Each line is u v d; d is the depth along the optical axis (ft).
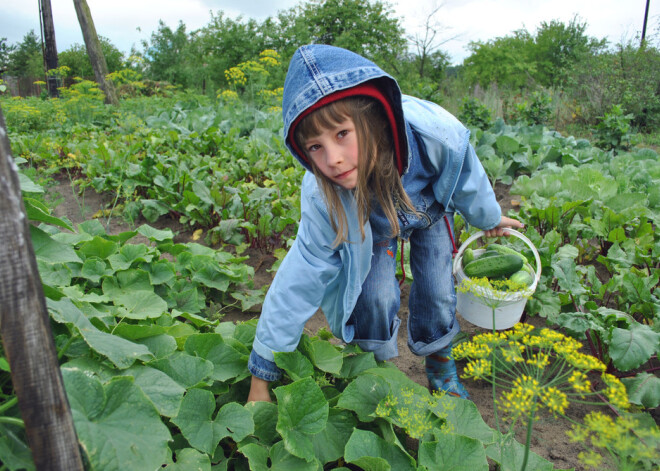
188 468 5.47
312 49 5.65
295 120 5.79
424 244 7.97
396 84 5.86
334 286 7.36
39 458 3.21
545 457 7.16
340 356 7.49
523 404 4.53
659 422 7.77
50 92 64.95
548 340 4.99
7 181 2.99
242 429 5.97
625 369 7.68
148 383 5.51
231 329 8.69
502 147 22.74
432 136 6.84
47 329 3.18
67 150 26.11
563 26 121.60
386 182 6.46
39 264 8.88
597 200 14.92
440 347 8.04
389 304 7.72
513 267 8.11
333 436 6.56
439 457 5.96
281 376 7.38
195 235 16.06
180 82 110.52
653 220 13.71
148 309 8.64
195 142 25.41
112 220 18.26
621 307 9.87
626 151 31.81
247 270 12.29
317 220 6.65
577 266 11.09
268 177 20.03
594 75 53.36
